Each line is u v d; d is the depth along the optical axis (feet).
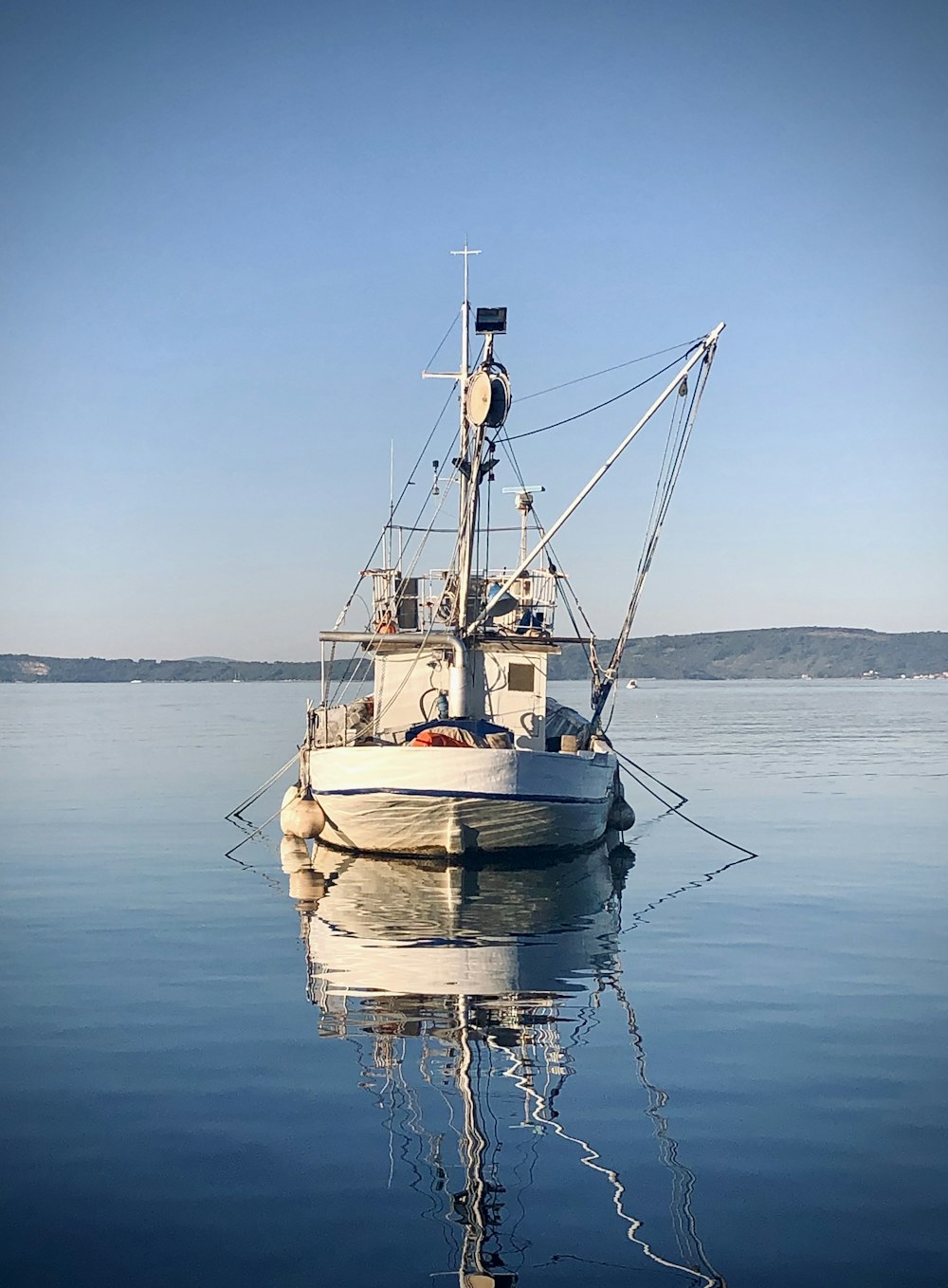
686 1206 36.99
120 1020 56.95
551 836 106.63
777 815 145.59
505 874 102.83
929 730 342.44
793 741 292.61
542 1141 41.93
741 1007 58.95
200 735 326.85
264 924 80.94
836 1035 54.19
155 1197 37.68
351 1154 40.83
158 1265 33.65
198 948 73.10
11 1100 45.98
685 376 102.94
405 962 69.36
